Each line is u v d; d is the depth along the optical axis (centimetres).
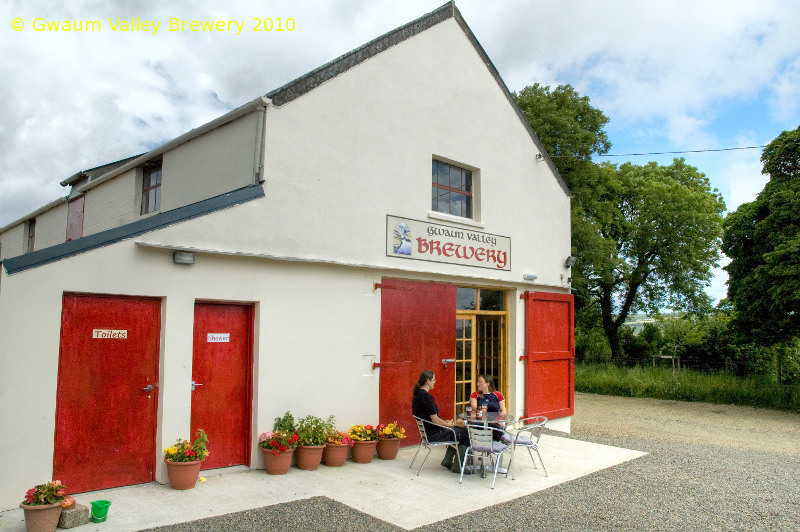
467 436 701
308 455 696
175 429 624
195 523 497
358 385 794
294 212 740
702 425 1318
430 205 921
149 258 614
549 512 569
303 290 745
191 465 595
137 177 1031
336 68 801
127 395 604
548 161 1187
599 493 647
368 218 827
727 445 1037
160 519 506
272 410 702
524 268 1091
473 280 988
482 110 1036
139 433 612
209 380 673
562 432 1064
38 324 535
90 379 578
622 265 2552
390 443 775
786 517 577
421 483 660
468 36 1023
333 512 543
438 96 952
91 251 571
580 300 2628
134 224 647
